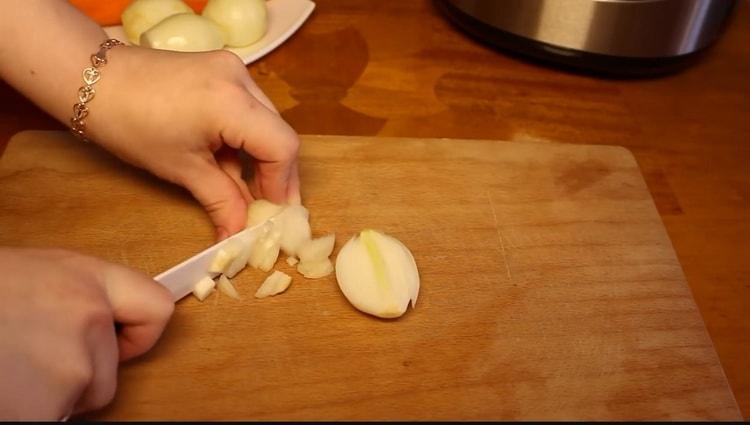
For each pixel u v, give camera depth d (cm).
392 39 79
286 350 50
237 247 54
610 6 69
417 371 50
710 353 53
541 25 72
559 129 70
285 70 74
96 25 59
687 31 72
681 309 55
